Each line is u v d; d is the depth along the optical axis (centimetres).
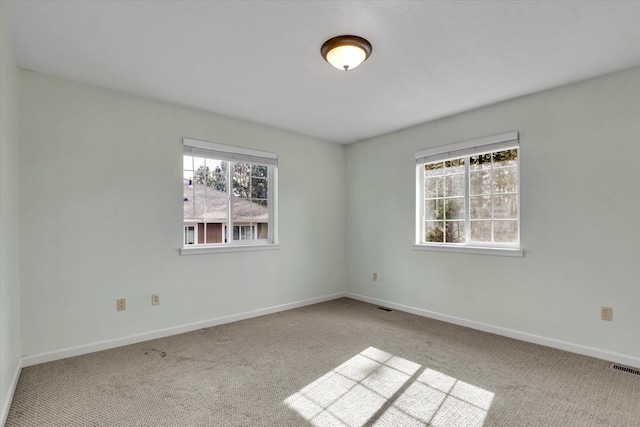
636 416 186
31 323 254
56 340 264
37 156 258
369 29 203
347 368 250
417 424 181
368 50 220
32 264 254
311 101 323
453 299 362
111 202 292
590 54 232
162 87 290
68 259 271
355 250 477
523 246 308
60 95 269
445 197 380
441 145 375
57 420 184
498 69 255
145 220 310
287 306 420
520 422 182
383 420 185
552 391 214
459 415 189
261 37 212
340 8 183
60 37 212
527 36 210
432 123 384
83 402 202
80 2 177
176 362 260
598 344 266
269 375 238
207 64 249
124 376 236
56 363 256
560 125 286
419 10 184
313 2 178
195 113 344
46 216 261
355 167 479
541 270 297
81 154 278
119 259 296
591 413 189
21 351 249
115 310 293
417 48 224
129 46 223
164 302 321
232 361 262
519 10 183
